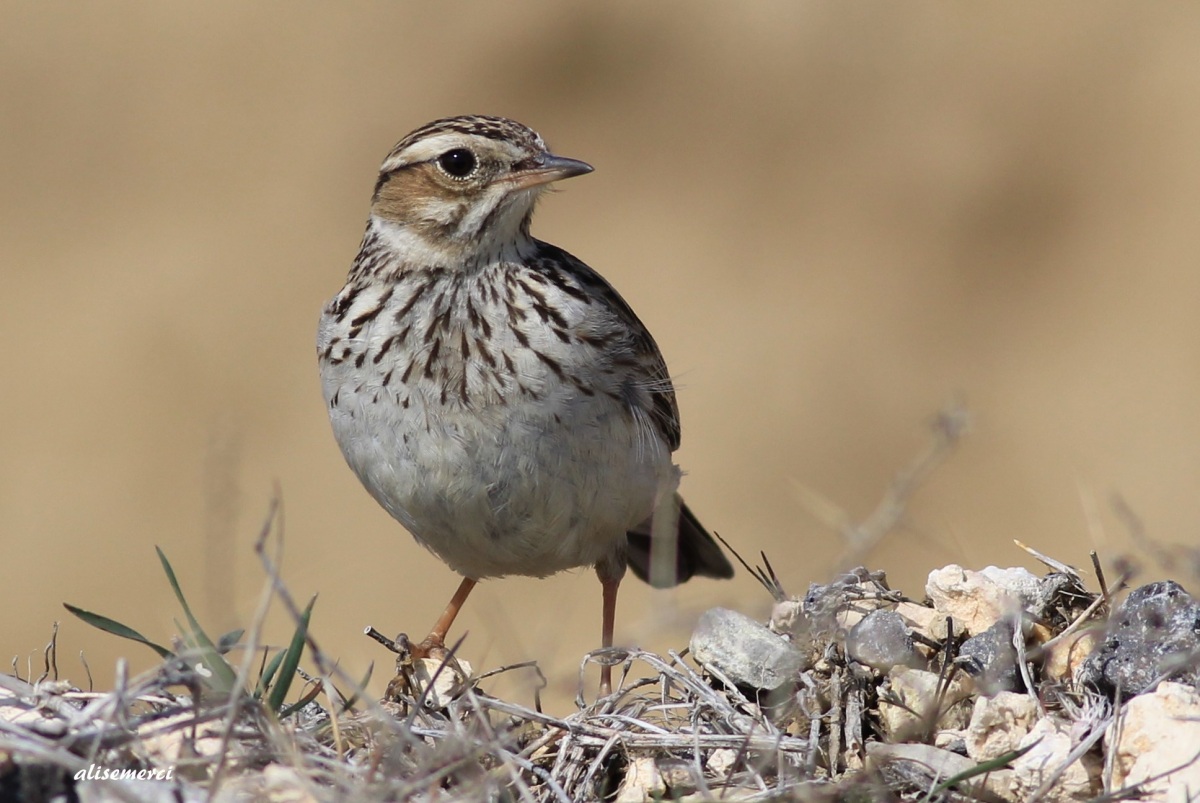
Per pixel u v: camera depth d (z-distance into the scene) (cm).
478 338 854
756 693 755
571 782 715
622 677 800
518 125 918
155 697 711
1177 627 702
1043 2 2512
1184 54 2394
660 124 2488
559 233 2322
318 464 1902
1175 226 2186
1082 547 1705
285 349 2134
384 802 624
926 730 706
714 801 650
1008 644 736
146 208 2402
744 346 2128
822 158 2400
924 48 2509
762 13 2591
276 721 672
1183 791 626
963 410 1652
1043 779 650
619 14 2612
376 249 909
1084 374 2028
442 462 855
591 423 864
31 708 686
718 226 2322
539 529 879
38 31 2697
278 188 2431
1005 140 2366
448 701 773
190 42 2672
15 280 2261
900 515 990
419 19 2669
